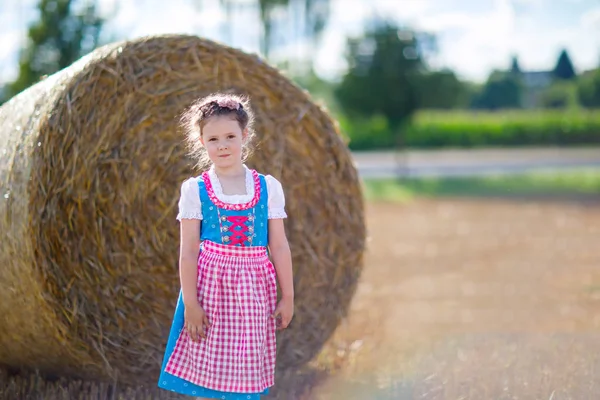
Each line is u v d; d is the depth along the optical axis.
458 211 14.20
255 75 4.77
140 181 4.35
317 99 5.03
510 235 10.94
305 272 4.72
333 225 4.86
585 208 14.31
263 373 3.18
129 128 4.32
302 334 4.61
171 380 3.13
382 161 29.22
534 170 23.09
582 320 5.81
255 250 3.17
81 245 3.98
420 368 4.36
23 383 3.95
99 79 4.13
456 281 7.57
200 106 3.20
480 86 64.88
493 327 5.60
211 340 3.09
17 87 13.87
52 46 13.77
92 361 3.94
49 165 3.71
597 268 8.26
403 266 8.48
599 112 40.12
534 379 4.06
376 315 5.97
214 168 3.22
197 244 3.14
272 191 3.24
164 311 4.28
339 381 4.20
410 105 23.34
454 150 37.22
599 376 4.12
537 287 7.24
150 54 4.41
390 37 23.05
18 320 3.80
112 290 4.14
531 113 41.47
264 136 4.81
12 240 3.66
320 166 4.88
